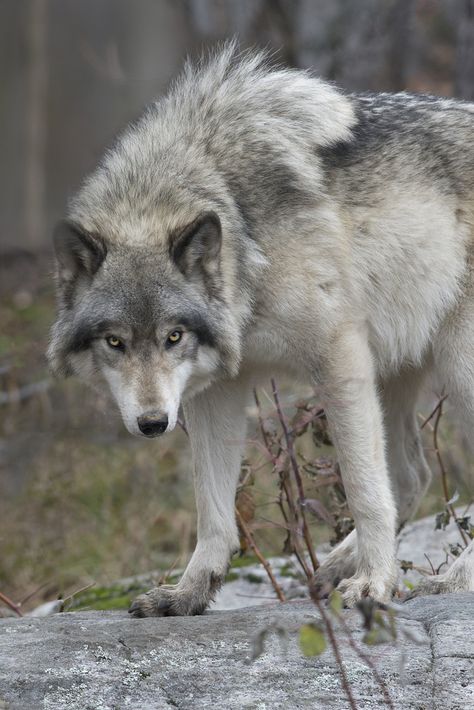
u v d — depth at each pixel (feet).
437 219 31.45
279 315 29.30
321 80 32.50
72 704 21.09
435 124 32.42
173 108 31.30
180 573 41.01
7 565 45.93
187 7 72.95
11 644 23.66
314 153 30.48
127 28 132.67
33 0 116.57
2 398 53.31
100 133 126.41
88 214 29.91
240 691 21.43
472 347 31.71
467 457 46.32
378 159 31.17
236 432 30.78
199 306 28.12
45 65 122.11
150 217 29.09
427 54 76.33
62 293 29.25
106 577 44.68
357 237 30.68
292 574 38.29
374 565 28.58
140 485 51.26
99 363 28.40
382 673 21.85
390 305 31.42
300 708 20.70
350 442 29.17
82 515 49.29
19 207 114.73
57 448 52.39
